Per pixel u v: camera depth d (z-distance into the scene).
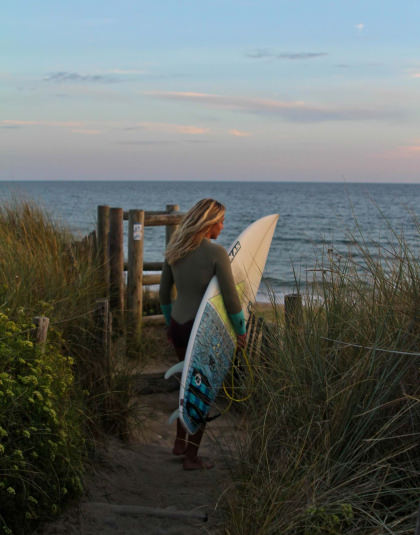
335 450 2.44
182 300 3.43
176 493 2.99
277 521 2.15
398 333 2.63
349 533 2.11
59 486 2.50
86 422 3.32
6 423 2.43
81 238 6.30
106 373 3.68
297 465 2.36
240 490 2.58
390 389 2.43
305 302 3.23
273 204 77.69
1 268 4.22
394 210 54.38
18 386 2.56
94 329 3.74
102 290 5.42
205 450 3.55
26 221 6.00
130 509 2.67
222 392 4.00
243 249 4.52
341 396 2.51
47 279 4.46
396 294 2.89
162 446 3.76
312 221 45.22
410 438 2.43
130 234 5.63
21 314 3.15
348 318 2.93
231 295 3.32
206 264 3.34
